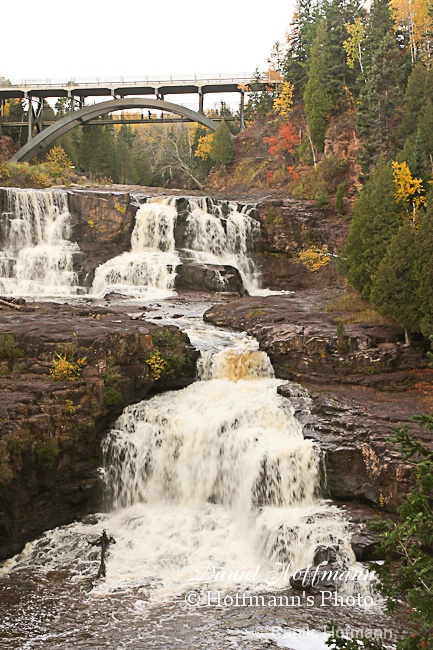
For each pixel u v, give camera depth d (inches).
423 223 1278.3
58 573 917.8
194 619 791.7
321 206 2220.7
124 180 3912.4
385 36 2251.5
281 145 2753.4
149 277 1883.6
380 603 816.3
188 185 3814.0
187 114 3181.6
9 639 752.3
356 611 800.9
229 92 3280.0
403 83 2413.9
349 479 1026.7
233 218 2123.5
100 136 3764.8
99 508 1090.7
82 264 1947.6
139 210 2053.4
